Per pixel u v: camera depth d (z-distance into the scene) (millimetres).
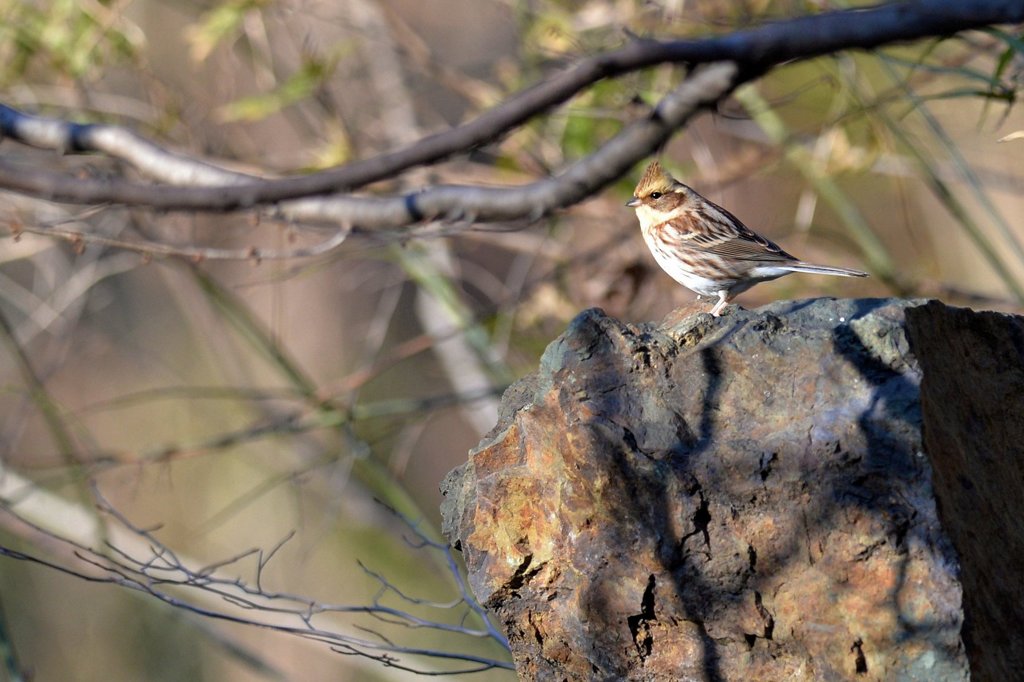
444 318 17078
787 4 10891
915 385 5840
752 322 6215
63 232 9070
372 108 16750
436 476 22641
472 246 16641
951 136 15391
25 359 13070
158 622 18984
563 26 12016
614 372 6281
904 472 5777
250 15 13695
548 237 14211
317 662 19188
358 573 19391
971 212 16750
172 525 19594
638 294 14008
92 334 19922
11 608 18719
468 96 14469
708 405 6145
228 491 19906
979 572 6004
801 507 5930
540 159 13453
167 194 5793
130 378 21000
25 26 13086
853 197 17422
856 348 6004
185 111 14133
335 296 22000
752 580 6020
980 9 5320
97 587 19109
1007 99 8375
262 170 13188
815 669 5953
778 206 17578
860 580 5840
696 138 13742
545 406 6387
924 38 5551
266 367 20438
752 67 6008
